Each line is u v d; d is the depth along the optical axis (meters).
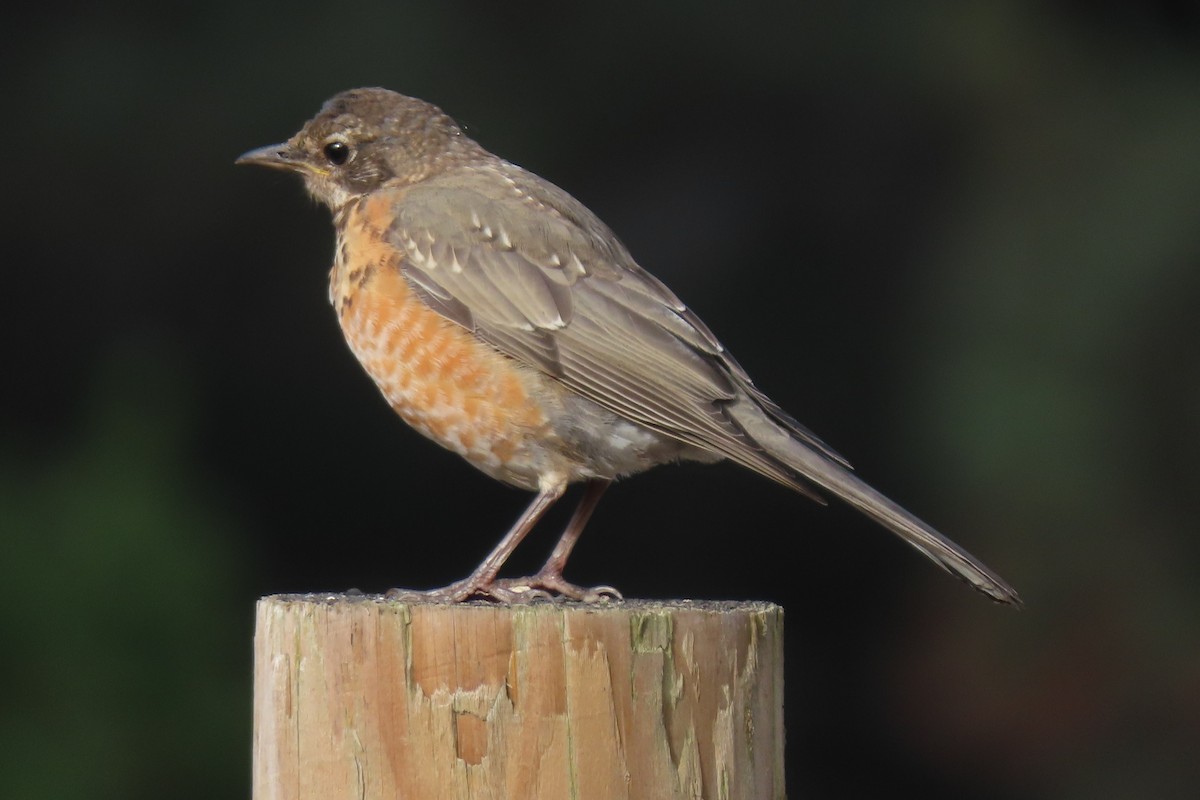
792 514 14.63
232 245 13.38
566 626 5.25
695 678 5.34
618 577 14.38
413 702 5.25
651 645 5.30
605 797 5.22
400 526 13.76
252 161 8.32
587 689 5.24
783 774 5.69
